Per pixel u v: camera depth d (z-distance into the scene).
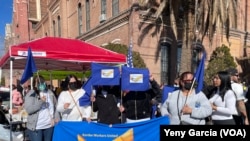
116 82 7.14
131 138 5.76
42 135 6.32
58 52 8.55
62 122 5.95
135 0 17.00
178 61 18.44
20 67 11.63
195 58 19.14
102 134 5.86
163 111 5.65
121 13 18.41
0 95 15.63
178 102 5.14
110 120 6.86
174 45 18.30
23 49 8.06
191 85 5.10
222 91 5.43
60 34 33.59
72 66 12.68
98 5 22.88
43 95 6.34
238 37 22.72
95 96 7.04
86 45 9.35
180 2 13.88
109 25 20.22
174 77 18.17
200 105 5.02
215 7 13.27
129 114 6.90
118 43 17.98
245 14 23.45
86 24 25.78
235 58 22.28
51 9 36.84
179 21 16.14
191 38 13.86
